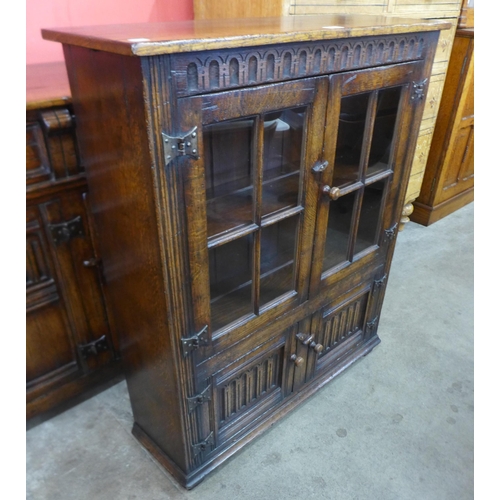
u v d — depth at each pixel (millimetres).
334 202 1110
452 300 1885
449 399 1407
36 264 1124
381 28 898
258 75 750
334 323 1355
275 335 1126
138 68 624
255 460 1205
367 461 1208
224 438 1162
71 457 1206
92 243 1198
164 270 794
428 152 2188
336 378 1474
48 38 808
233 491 1125
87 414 1336
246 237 934
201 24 987
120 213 854
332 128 940
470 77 2107
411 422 1324
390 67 995
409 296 1904
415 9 1646
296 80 818
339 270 1215
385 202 1251
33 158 1008
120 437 1267
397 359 1561
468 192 2727
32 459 1198
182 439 1037
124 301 1000
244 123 809
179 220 764
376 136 1099
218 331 969
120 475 1161
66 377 1286
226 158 822
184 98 675
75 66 794
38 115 971
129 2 1438
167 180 714
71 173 1079
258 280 993
